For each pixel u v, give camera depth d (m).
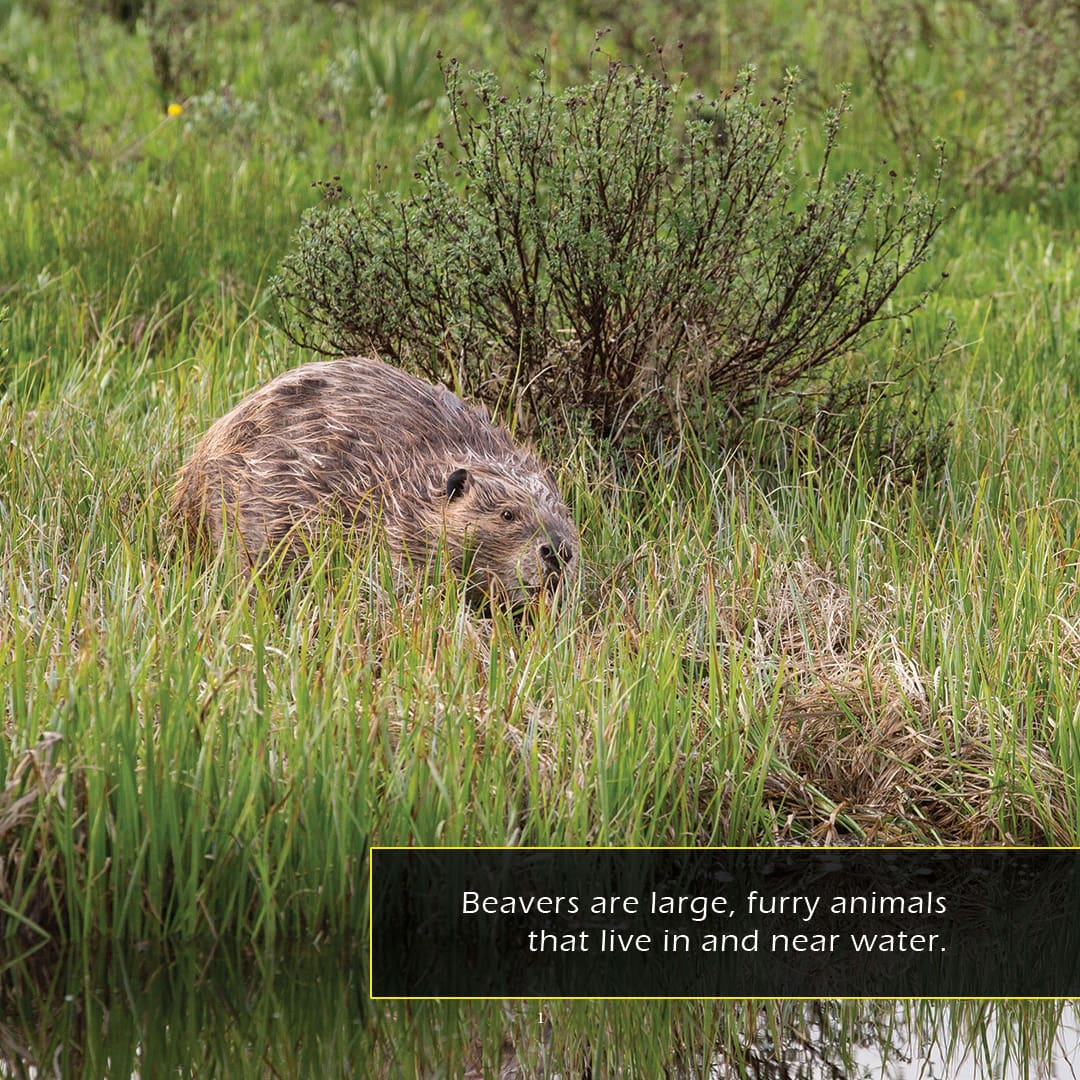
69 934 12.81
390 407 16.41
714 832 14.14
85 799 12.92
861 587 16.86
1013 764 14.80
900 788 14.92
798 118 33.44
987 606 16.02
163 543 16.80
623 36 35.72
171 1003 12.55
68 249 24.30
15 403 19.09
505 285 18.48
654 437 18.98
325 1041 12.61
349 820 13.03
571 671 14.45
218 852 12.81
